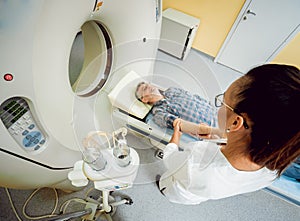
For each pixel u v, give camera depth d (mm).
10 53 516
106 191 905
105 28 907
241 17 2010
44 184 921
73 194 1370
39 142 723
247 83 442
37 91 619
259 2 1840
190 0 2098
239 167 499
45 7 544
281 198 1471
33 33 542
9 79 535
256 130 410
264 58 2242
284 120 370
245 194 1483
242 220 1404
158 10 1118
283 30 1936
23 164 706
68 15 634
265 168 495
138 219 1347
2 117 582
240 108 439
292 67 407
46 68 631
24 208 1295
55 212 1299
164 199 1419
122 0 842
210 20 2172
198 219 1388
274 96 379
